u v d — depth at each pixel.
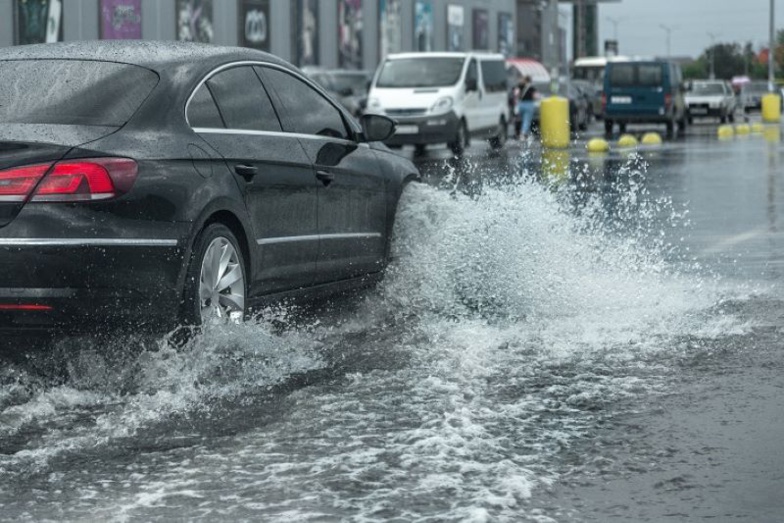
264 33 156.75
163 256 12.45
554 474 9.36
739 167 48.97
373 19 175.25
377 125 17.59
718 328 15.24
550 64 74.06
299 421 11.04
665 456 9.84
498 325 15.59
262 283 14.43
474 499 8.73
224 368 12.99
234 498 8.85
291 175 14.99
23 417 11.37
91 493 9.05
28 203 11.82
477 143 79.00
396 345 14.54
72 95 13.10
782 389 12.11
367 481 9.19
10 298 11.78
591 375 12.76
